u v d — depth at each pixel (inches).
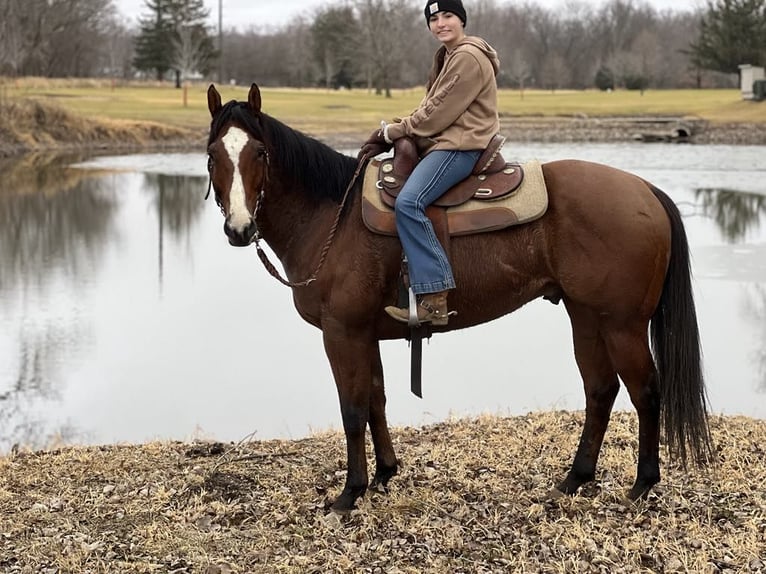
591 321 167.0
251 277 485.7
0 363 325.1
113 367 321.7
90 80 2600.9
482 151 163.5
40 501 177.3
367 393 168.9
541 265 161.5
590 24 3811.5
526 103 2193.7
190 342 355.6
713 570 143.6
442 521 164.4
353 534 160.4
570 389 292.7
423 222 156.6
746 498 170.7
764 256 503.8
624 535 157.5
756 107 1850.4
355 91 2886.3
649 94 2598.4
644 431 167.2
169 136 1531.7
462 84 158.7
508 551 153.1
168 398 287.9
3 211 716.0
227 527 165.0
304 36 3408.0
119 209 741.3
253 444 216.7
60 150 1360.7
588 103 2194.9
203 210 749.3
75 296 434.0
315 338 363.9
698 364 163.0
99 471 195.2
